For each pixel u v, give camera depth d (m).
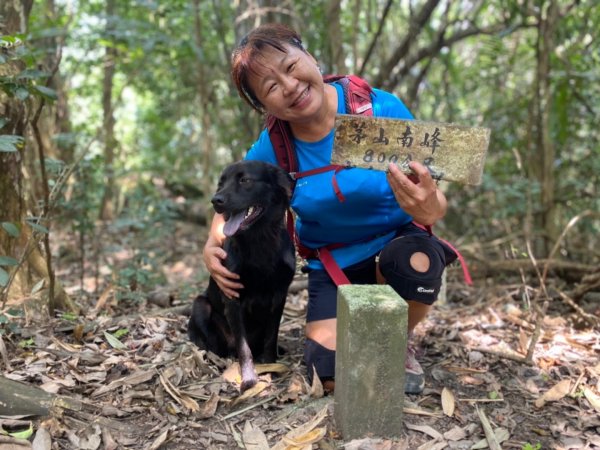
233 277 1.24
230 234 1.21
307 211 1.26
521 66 3.43
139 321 1.58
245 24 2.74
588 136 2.99
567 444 1.07
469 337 1.57
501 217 2.72
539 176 2.66
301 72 1.12
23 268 1.56
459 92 3.64
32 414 1.05
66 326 1.50
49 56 3.07
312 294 1.31
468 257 2.41
